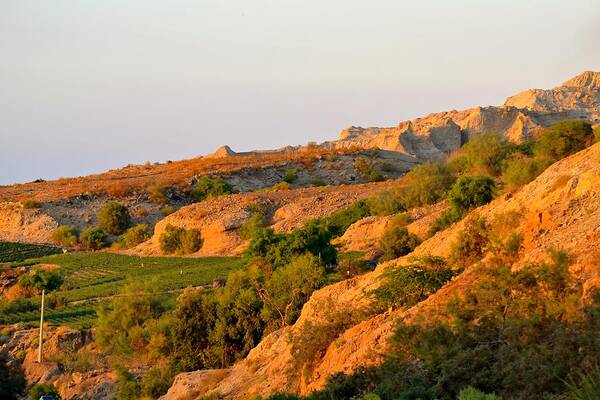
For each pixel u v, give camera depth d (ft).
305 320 137.28
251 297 211.61
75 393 217.36
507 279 86.17
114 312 250.37
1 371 233.35
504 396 73.10
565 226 107.65
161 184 564.30
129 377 206.59
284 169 619.67
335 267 253.65
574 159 127.13
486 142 348.59
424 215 291.58
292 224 381.40
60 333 256.73
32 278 343.26
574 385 63.00
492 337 81.76
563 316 78.18
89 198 545.03
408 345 90.38
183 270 339.98
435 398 77.97
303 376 114.01
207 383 154.51
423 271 116.26
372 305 116.98
